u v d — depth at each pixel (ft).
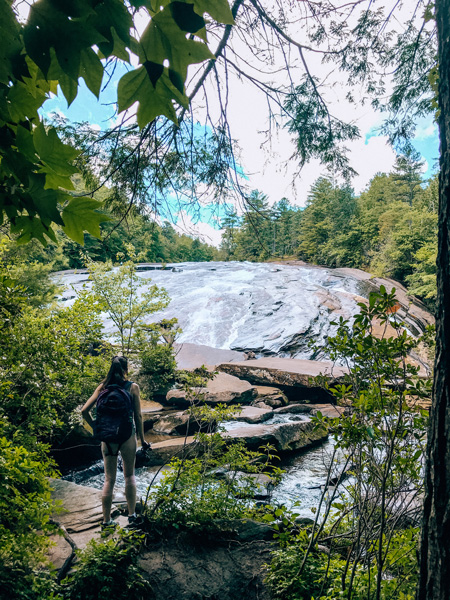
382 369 7.48
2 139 2.42
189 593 10.17
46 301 48.75
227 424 38.63
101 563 9.79
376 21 10.41
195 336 72.64
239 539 12.45
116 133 10.43
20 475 8.34
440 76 4.42
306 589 9.39
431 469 4.23
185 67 2.19
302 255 187.11
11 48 2.12
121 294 36.70
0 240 15.65
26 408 15.21
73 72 2.05
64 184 2.52
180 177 11.59
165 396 43.93
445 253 4.28
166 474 13.60
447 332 4.17
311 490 24.38
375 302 7.47
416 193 182.80
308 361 56.80
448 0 4.30
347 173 12.41
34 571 8.52
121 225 11.48
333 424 7.98
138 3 2.05
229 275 112.57
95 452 29.40
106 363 26.12
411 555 7.88
